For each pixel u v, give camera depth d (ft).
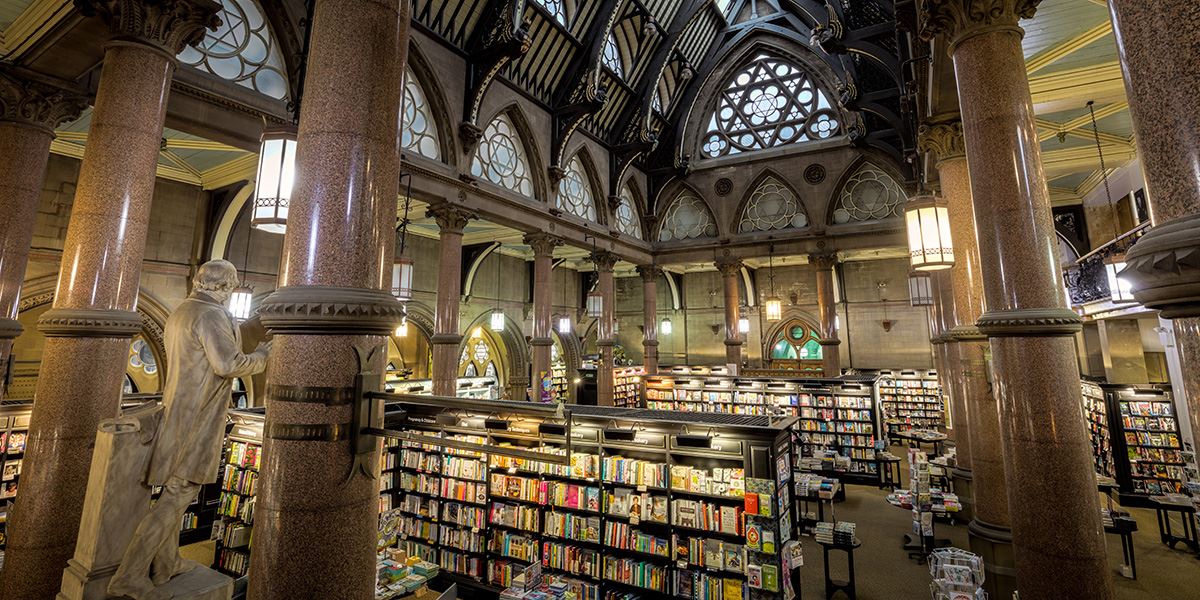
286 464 7.75
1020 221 11.75
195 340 9.95
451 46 35.19
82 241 14.82
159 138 16.30
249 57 24.03
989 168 12.24
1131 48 4.61
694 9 53.72
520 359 71.26
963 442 30.32
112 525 9.22
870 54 32.17
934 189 29.55
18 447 25.08
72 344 14.52
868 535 29.91
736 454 20.30
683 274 89.10
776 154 58.29
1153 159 4.33
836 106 56.08
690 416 22.76
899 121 39.60
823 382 44.93
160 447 9.74
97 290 14.73
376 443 8.47
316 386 7.85
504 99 40.81
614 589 21.43
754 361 83.41
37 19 17.88
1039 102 25.99
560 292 77.51
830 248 54.95
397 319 8.63
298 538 7.50
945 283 30.48
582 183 52.70
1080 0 19.99
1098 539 10.56
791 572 20.70
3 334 18.06
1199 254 3.67
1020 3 12.51
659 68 54.29
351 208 8.38
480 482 24.29
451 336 33.78
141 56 16.02
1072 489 10.71
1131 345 39.73
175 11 16.49
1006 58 12.46
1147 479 34.12
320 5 9.23
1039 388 11.22
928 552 25.82
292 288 8.07
